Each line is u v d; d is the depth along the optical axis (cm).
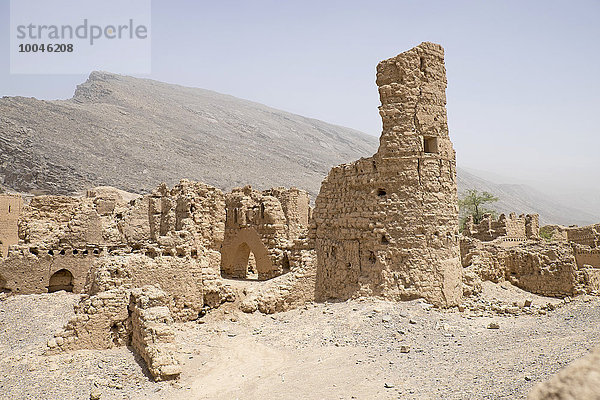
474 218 6244
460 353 1492
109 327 1603
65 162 8556
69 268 2612
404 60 2144
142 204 2933
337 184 2372
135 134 11756
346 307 2081
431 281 2064
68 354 1505
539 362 1209
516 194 19125
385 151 2156
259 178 10831
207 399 1264
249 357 1573
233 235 3266
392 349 1587
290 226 3172
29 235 2744
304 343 1709
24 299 2348
